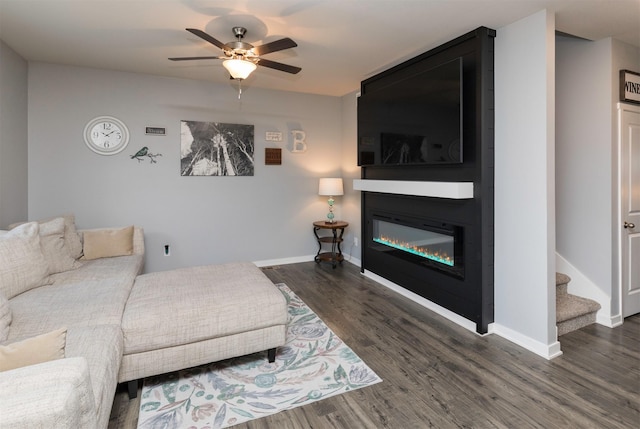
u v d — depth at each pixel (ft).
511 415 6.39
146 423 6.22
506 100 9.16
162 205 14.65
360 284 14.10
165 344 6.97
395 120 12.09
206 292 8.05
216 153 15.46
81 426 3.66
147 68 13.24
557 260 11.14
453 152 9.77
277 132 16.70
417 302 12.11
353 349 8.87
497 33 9.36
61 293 7.95
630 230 10.43
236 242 16.16
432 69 10.37
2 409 3.13
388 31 9.70
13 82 11.28
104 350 5.60
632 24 8.89
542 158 8.39
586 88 10.21
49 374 3.57
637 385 7.25
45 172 12.84
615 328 9.96
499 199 9.44
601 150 9.96
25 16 8.91
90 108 13.32
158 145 14.43
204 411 6.55
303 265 16.98
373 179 14.20
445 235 10.80
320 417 6.38
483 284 9.57
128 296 8.17
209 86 15.15
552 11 8.25
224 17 8.93
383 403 6.76
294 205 17.30
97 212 13.64
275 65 9.80
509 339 9.33
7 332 5.70
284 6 8.34
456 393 7.05
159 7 8.42
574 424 6.14
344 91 16.84
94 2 8.20
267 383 7.43
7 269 7.46
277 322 7.98
